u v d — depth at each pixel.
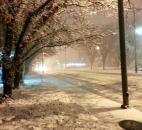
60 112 13.16
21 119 11.61
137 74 43.62
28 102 16.17
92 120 11.59
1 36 17.33
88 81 34.09
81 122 11.18
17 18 16.20
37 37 17.38
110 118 12.04
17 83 23.16
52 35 17.48
